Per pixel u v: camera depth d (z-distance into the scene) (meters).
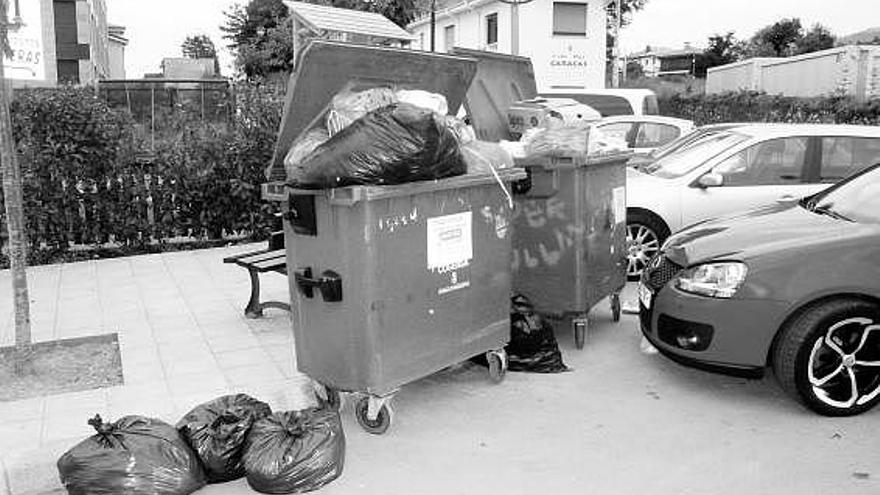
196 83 16.98
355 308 4.46
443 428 4.79
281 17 40.34
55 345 6.25
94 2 43.50
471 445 4.57
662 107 32.88
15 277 5.46
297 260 4.72
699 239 5.43
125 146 9.81
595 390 5.33
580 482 4.12
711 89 38.66
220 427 4.25
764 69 33.25
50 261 9.61
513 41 15.54
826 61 28.22
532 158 5.82
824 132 8.24
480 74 6.75
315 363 4.78
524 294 6.12
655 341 5.37
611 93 15.61
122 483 3.84
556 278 5.98
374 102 4.72
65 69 34.91
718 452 4.41
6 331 6.63
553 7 30.00
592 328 6.66
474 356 5.23
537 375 5.60
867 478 4.10
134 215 9.91
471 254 4.98
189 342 6.21
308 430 4.18
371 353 4.48
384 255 4.43
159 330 6.54
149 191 9.92
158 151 9.98
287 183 4.52
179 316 6.93
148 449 3.96
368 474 4.25
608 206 6.26
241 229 10.45
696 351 5.02
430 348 4.79
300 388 5.17
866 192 5.61
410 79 5.38
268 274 8.48
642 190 8.20
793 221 5.42
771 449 4.43
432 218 4.68
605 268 6.30
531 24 29.78
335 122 4.65
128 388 5.25
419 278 4.66
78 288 8.02
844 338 4.80
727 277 4.88
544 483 4.12
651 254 8.21
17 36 11.01
